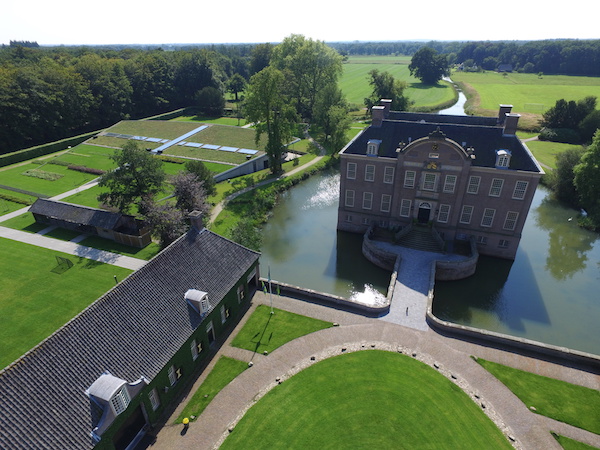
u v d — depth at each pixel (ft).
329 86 322.34
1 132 303.27
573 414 86.48
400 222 163.63
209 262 109.40
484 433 82.17
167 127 342.03
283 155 280.92
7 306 126.72
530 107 426.92
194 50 513.45
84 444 66.44
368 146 156.15
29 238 172.86
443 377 96.17
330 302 124.57
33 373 67.31
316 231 187.01
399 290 130.31
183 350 92.22
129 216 175.11
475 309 132.87
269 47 517.96
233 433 82.48
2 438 60.03
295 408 88.07
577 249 172.14
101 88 399.44
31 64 416.87
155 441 81.05
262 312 120.26
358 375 96.78
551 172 239.71
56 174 253.44
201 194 168.55
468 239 157.07
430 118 174.50
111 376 73.41
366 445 79.61
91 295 131.95
